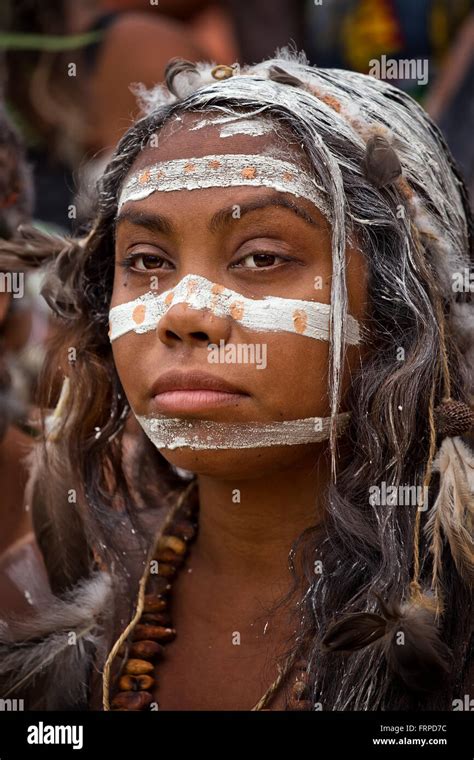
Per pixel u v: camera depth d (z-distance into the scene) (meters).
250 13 6.78
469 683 3.15
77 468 3.69
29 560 3.99
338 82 3.44
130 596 3.54
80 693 3.44
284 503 3.29
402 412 3.21
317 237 3.13
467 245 3.63
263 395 3.05
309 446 3.18
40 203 6.22
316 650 3.16
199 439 3.10
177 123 3.23
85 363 3.68
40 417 3.84
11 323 4.29
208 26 7.07
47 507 3.79
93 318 3.67
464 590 3.20
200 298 3.05
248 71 3.48
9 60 6.14
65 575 3.77
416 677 2.98
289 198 3.10
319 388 3.12
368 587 3.18
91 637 3.51
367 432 3.21
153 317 3.16
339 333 3.10
